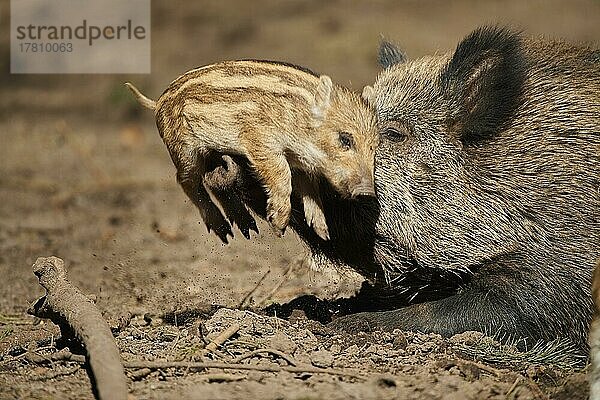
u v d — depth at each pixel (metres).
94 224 32.00
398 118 18.75
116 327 18.23
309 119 17.12
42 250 28.05
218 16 63.28
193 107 17.12
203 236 29.30
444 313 17.86
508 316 17.81
